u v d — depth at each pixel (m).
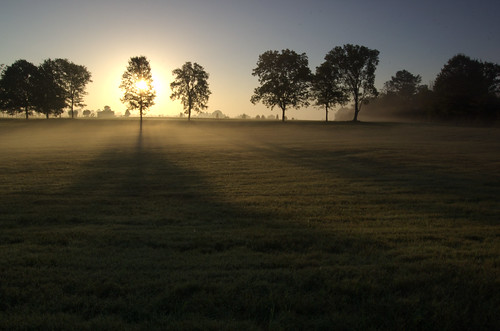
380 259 5.39
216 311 3.83
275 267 5.12
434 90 74.00
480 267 4.97
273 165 18.58
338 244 6.12
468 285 4.38
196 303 3.97
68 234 6.69
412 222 7.81
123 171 16.50
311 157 21.91
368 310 3.85
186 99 78.56
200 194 11.28
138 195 11.12
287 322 3.59
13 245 6.01
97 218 8.11
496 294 4.15
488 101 62.12
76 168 17.44
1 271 4.83
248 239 6.39
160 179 14.32
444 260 5.29
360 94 69.81
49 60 78.31
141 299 4.05
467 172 15.62
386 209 9.14
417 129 50.78
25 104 73.88
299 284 4.40
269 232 6.87
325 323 3.57
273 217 8.27
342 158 21.20
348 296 4.12
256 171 16.55
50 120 73.62
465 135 39.59
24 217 8.14
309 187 12.55
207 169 17.28
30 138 41.62
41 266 5.05
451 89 67.75
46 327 3.50
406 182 13.33
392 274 4.76
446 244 6.21
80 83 82.88
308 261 5.25
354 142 32.53
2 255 5.46
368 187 12.40
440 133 43.16
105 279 4.61
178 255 5.58
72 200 10.25
